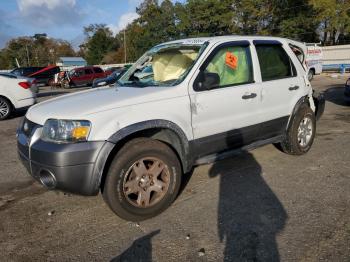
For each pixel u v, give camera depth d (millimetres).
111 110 3314
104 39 88625
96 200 4066
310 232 3201
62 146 3160
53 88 26844
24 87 10180
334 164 4953
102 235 3312
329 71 29281
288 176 4555
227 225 3387
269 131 4777
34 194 4332
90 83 27750
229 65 4219
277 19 40969
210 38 4270
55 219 3660
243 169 4855
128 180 3420
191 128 3793
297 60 5199
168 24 56406
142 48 59594
